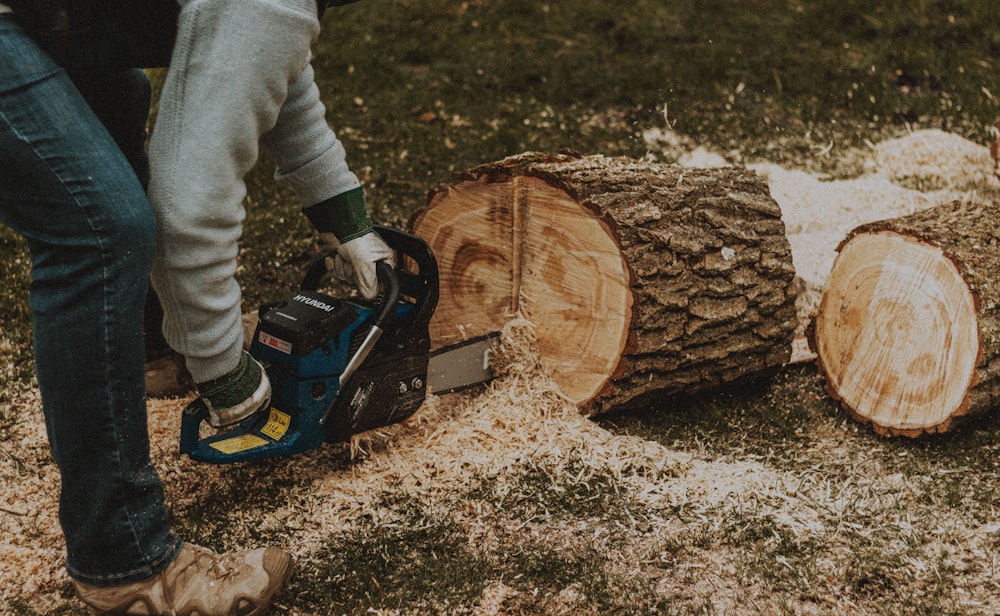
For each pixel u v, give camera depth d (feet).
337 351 7.97
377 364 8.27
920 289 9.18
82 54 5.81
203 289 6.37
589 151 16.25
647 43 20.56
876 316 9.58
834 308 10.09
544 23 21.59
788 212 13.96
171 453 8.93
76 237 5.59
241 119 6.15
